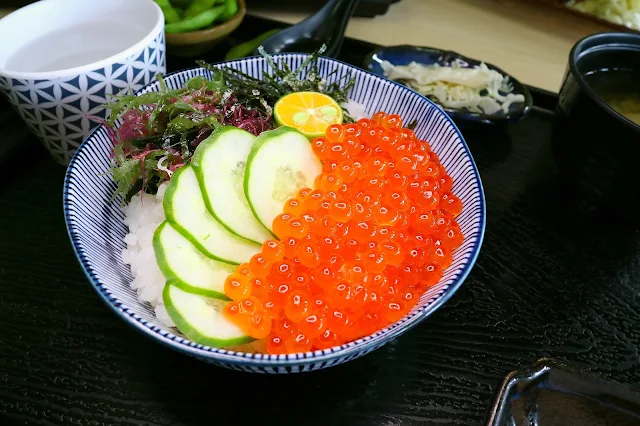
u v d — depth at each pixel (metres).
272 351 0.15
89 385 0.17
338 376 0.17
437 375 0.17
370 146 0.20
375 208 0.18
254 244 0.18
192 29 0.28
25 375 0.17
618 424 0.16
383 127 0.21
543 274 0.21
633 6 0.32
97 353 0.17
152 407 0.16
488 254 0.21
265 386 0.17
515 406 0.16
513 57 0.33
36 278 0.20
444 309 0.19
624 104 0.23
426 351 0.18
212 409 0.16
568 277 0.20
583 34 0.34
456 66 0.30
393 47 0.30
